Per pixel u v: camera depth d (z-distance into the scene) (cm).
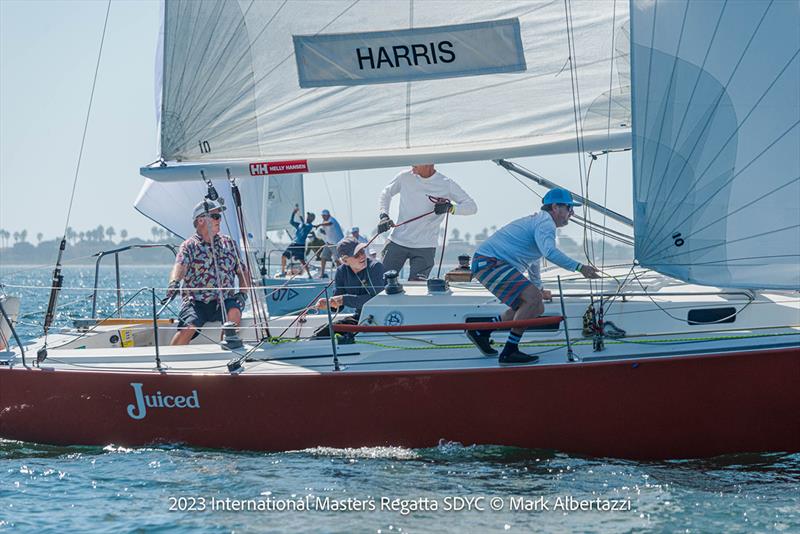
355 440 1499
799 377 1384
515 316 1463
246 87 1719
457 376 1448
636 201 1487
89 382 1587
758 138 1400
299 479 1377
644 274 1844
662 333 1523
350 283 1816
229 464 1464
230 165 1738
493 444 1460
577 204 1750
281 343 1638
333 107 1716
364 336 1650
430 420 1470
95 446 1600
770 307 1553
